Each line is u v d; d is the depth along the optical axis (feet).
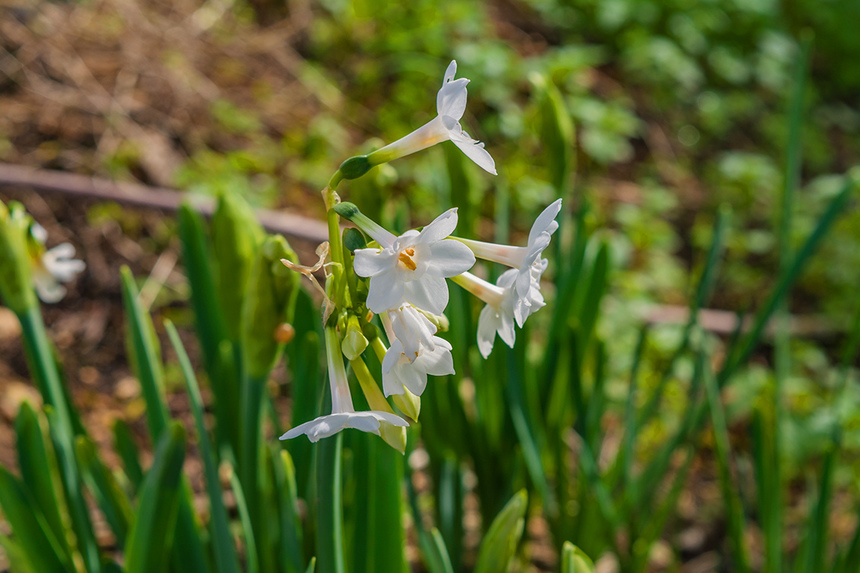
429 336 1.95
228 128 5.60
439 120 1.99
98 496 2.40
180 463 2.16
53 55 5.51
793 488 4.09
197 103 5.67
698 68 7.97
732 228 6.34
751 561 3.49
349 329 1.98
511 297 2.02
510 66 6.55
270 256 2.13
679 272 5.73
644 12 7.64
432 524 3.26
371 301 1.91
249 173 5.33
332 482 2.10
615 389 4.43
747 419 4.44
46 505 2.35
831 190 6.15
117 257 4.60
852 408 4.42
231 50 6.34
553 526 2.71
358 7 6.63
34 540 2.27
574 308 2.69
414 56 6.60
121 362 4.17
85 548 2.37
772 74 7.85
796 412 4.50
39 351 2.38
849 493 4.08
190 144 5.37
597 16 7.70
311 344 2.36
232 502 3.18
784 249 2.67
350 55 6.73
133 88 5.54
